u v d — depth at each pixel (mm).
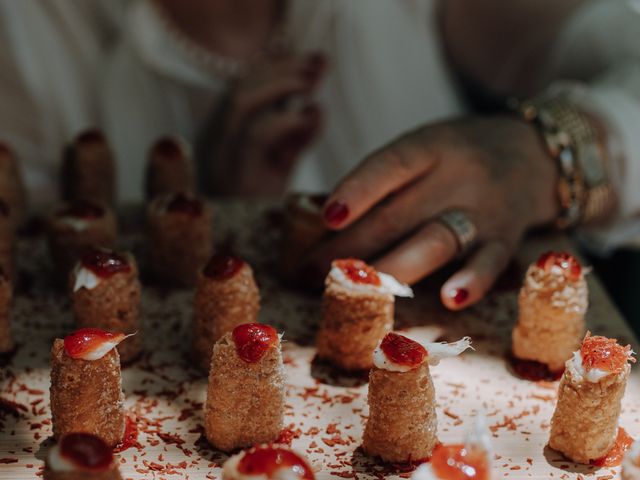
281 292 605
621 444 473
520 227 604
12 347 542
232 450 470
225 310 520
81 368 453
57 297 595
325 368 532
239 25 836
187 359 542
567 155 632
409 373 453
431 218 582
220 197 843
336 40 885
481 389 518
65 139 857
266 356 461
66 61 849
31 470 451
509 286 610
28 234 665
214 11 817
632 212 679
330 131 921
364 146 917
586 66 823
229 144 825
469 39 924
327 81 903
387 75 904
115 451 468
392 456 463
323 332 532
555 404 507
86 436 412
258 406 465
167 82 838
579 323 525
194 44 825
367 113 910
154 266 614
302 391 514
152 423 488
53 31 839
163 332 565
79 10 840
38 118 845
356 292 516
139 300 539
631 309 705
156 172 674
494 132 625
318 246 591
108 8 853
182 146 682
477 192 589
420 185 586
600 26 814
